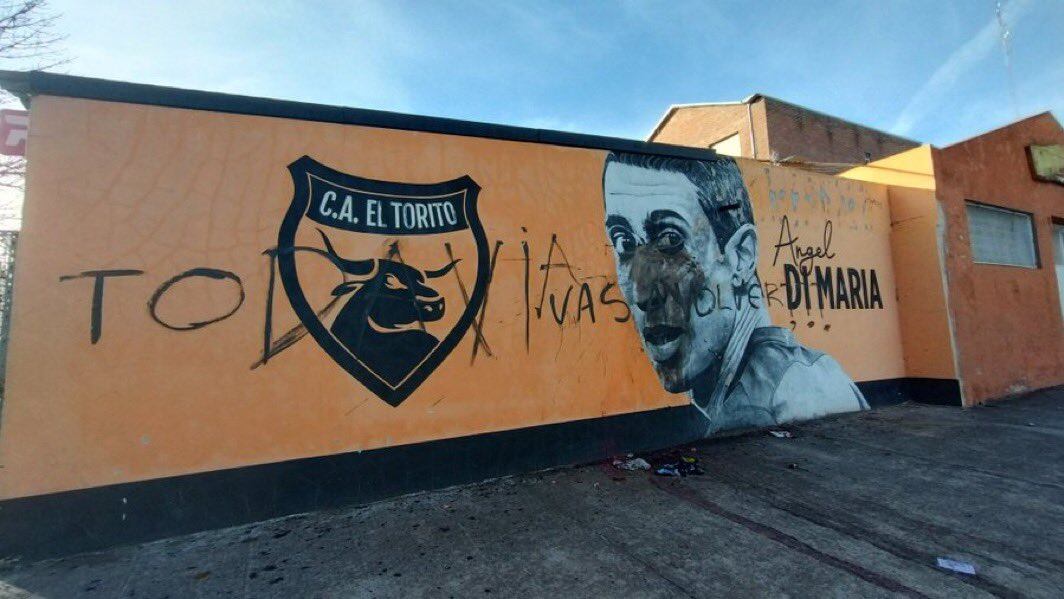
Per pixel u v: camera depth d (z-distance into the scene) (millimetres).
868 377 7191
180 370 3537
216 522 3529
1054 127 9547
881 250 7699
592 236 5223
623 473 4633
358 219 4164
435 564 3025
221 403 3619
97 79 3521
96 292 3391
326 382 3924
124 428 3379
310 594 2717
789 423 6309
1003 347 7934
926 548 3223
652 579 2850
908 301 7664
